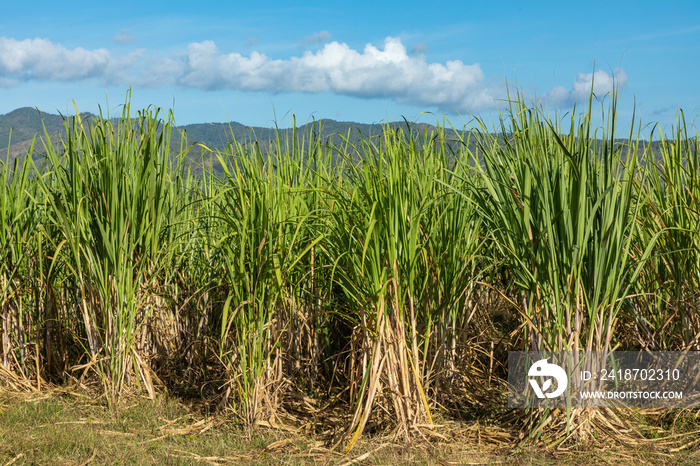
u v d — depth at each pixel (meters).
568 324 3.29
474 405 4.18
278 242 3.70
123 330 4.30
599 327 3.33
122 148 4.29
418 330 3.89
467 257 3.94
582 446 3.32
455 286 3.93
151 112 4.31
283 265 3.85
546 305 3.33
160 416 4.08
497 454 3.34
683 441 3.41
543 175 3.21
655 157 4.09
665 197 4.01
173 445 3.57
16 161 4.70
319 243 3.96
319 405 4.21
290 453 3.41
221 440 3.58
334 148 4.44
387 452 3.34
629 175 3.29
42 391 4.71
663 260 3.95
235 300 3.90
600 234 3.19
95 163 4.33
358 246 3.44
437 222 3.84
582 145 3.18
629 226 3.69
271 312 3.82
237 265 3.85
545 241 3.25
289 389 4.22
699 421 3.69
